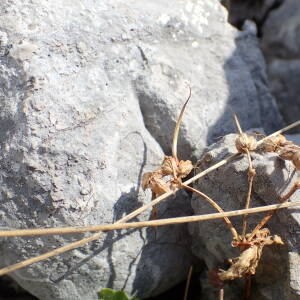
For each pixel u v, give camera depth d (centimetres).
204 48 27
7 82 22
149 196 24
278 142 22
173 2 27
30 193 22
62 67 23
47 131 22
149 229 24
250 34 30
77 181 22
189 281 27
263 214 22
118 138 23
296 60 35
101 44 24
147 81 25
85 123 23
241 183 22
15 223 22
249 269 21
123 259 24
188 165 22
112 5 25
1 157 22
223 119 27
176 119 25
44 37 23
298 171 21
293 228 21
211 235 23
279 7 37
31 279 23
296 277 20
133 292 25
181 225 25
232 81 28
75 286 23
